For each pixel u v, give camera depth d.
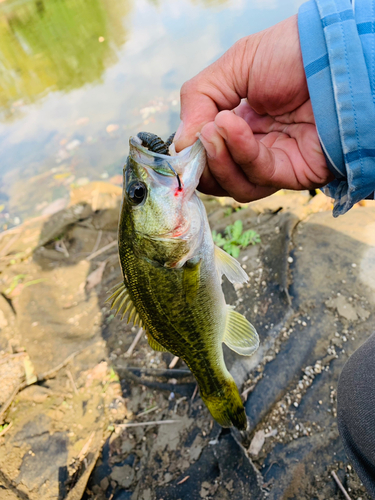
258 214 0.53
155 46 1.16
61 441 0.37
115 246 0.61
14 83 1.25
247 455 0.30
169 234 0.20
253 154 0.17
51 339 0.48
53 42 1.51
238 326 0.24
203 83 0.20
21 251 0.64
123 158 0.79
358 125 0.16
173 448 0.34
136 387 0.40
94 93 1.03
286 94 0.20
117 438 0.36
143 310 0.22
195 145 0.19
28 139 0.93
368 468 0.20
